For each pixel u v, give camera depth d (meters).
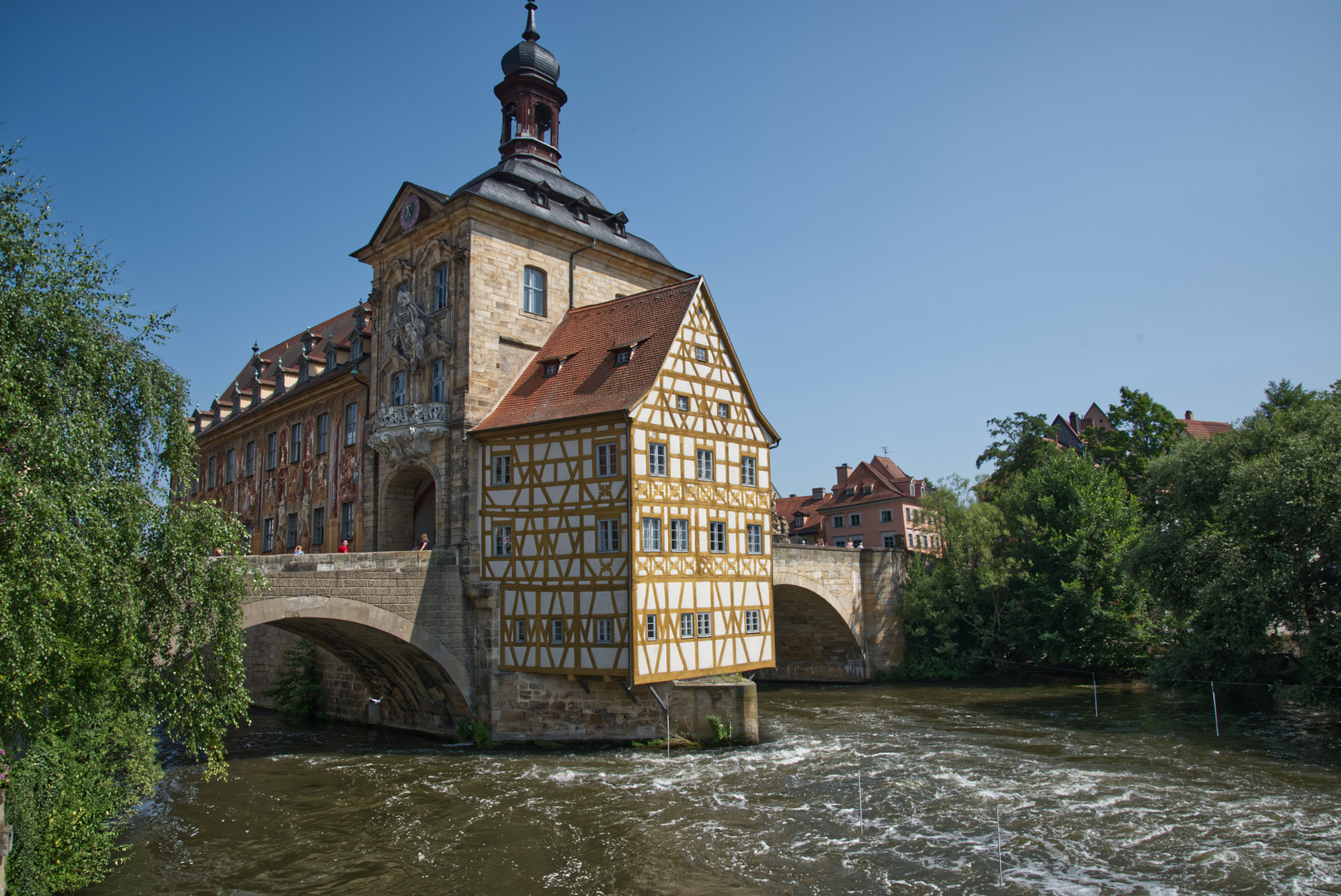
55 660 13.35
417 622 26.38
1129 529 42.19
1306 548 27.56
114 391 13.88
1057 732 29.11
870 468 78.88
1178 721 30.20
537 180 32.84
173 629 15.10
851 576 43.66
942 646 44.75
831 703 37.22
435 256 30.75
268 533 42.84
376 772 23.81
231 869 16.59
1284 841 17.27
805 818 19.27
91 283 13.72
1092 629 41.28
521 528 27.17
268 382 47.47
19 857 13.60
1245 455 30.77
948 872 15.91
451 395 29.33
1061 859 16.45
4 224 12.62
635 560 25.03
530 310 31.48
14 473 11.64
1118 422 50.78
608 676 25.06
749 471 29.45
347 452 35.97
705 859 16.77
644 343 27.83
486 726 27.08
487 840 17.98
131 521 13.60
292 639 36.19
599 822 19.08
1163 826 18.31
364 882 15.87
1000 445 54.09
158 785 22.73
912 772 23.28
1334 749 25.11
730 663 27.67
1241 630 27.25
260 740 29.19
